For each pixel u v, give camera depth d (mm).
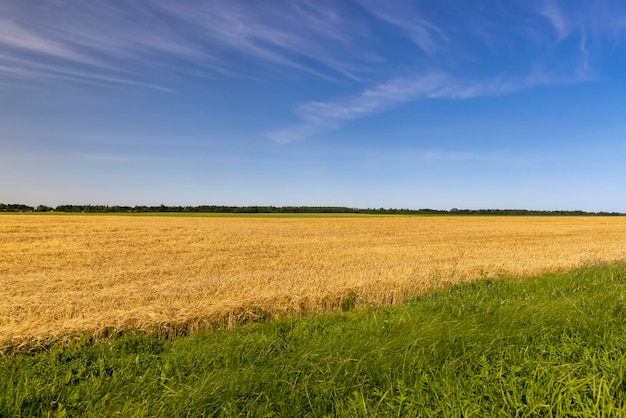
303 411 3619
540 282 10320
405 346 4719
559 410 3338
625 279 9984
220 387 3881
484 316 5961
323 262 15789
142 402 3797
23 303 8180
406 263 15219
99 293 9281
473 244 24703
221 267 14414
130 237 27094
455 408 3410
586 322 5457
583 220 69625
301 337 6055
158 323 6879
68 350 5645
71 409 3846
